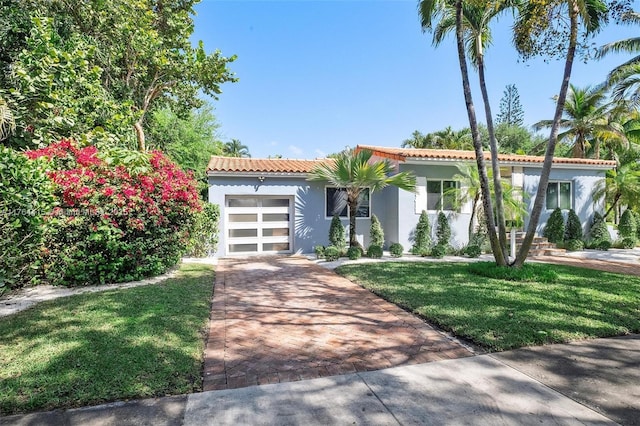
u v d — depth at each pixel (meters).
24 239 5.93
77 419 2.67
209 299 6.31
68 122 8.52
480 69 8.36
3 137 7.76
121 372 3.31
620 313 5.20
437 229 13.23
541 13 7.20
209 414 2.78
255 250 13.22
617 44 14.67
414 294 6.34
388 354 3.98
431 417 2.75
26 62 8.21
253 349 4.14
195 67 13.15
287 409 2.86
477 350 4.08
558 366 3.63
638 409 2.85
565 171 15.09
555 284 7.15
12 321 4.73
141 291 6.50
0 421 2.63
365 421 2.70
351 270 8.98
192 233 9.50
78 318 4.86
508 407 2.89
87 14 10.91
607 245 13.97
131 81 13.03
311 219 13.45
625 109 16.31
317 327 4.93
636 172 15.55
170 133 21.22
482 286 6.91
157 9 12.92
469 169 12.43
